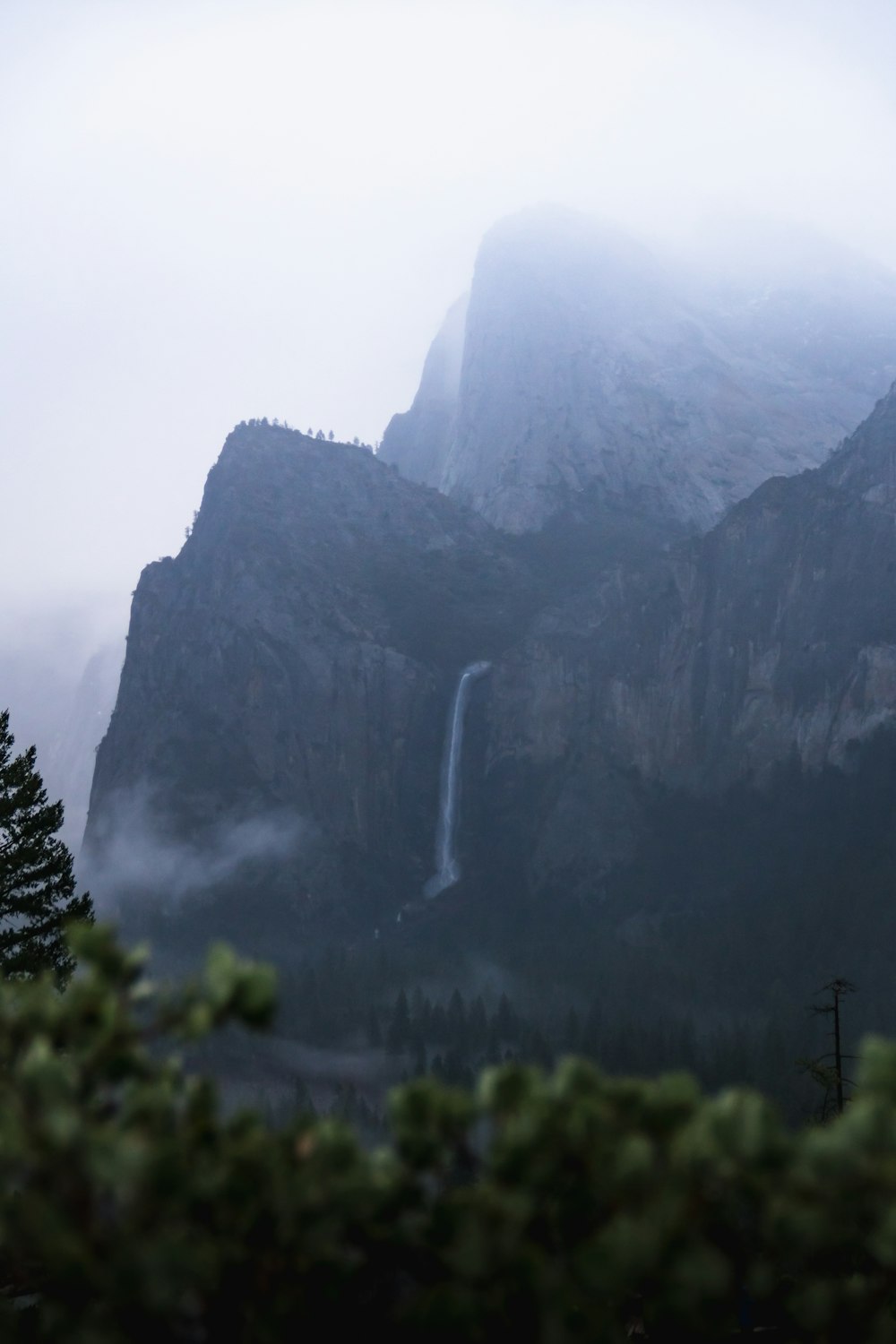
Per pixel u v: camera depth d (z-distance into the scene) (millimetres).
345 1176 2023
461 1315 1902
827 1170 1901
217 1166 1994
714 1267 1845
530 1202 1962
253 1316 1950
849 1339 2020
